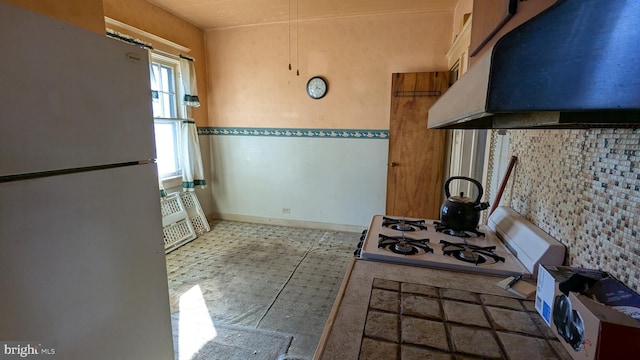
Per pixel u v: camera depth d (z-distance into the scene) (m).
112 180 0.90
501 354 0.68
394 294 0.92
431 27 3.13
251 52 3.63
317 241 3.36
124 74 0.93
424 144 3.19
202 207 3.89
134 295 0.99
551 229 1.13
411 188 3.29
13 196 0.65
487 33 0.72
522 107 0.41
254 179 3.91
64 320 0.77
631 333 0.57
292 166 3.75
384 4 2.94
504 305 0.87
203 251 3.06
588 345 0.62
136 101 0.98
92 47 0.81
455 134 2.94
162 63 3.13
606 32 0.38
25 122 0.66
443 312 0.83
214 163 4.01
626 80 0.38
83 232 0.81
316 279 2.51
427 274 1.06
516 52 0.40
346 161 3.58
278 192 3.86
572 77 0.39
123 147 0.93
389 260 1.17
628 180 0.76
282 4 2.95
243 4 2.95
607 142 0.84
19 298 0.67
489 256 1.19
